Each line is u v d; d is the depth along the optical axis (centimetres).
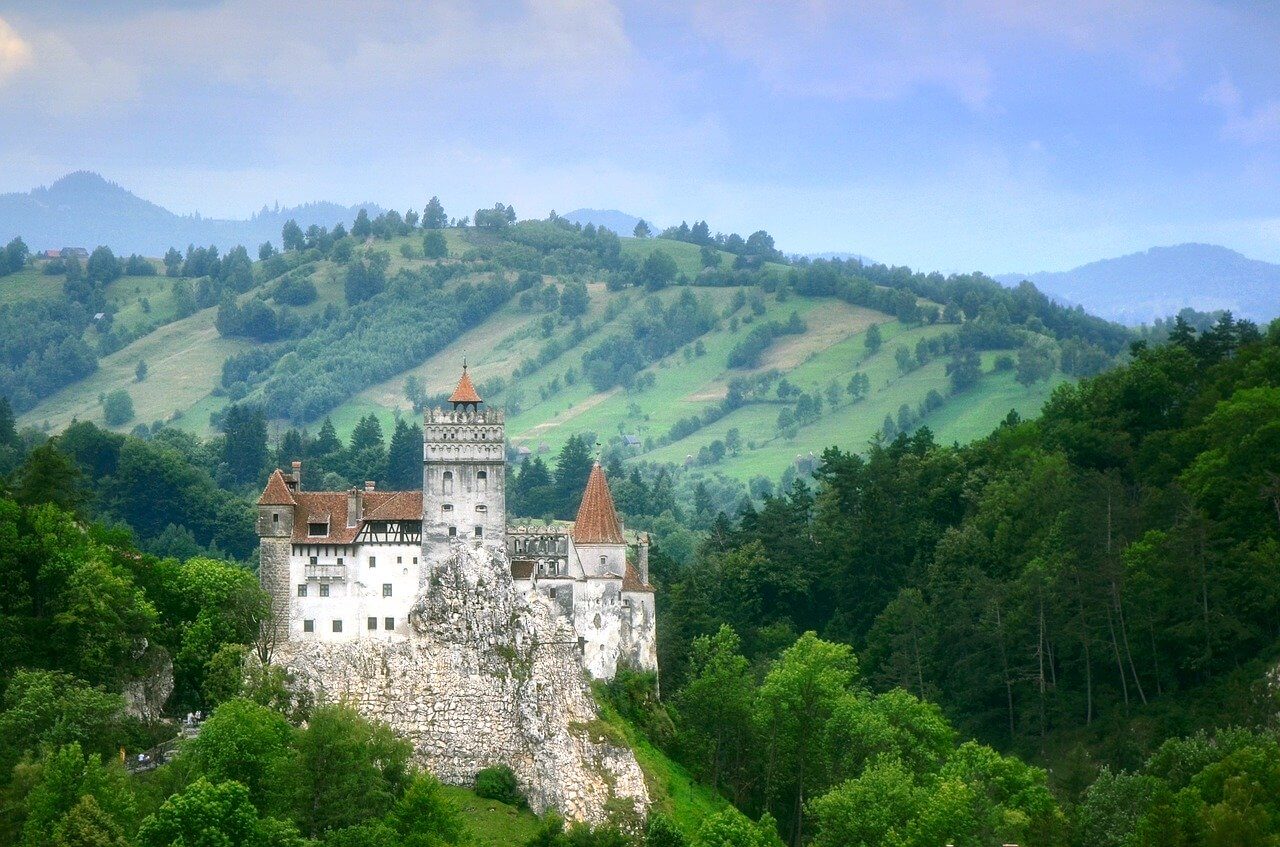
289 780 15988
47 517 18675
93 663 17438
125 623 17975
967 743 19288
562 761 18025
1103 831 16538
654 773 18712
